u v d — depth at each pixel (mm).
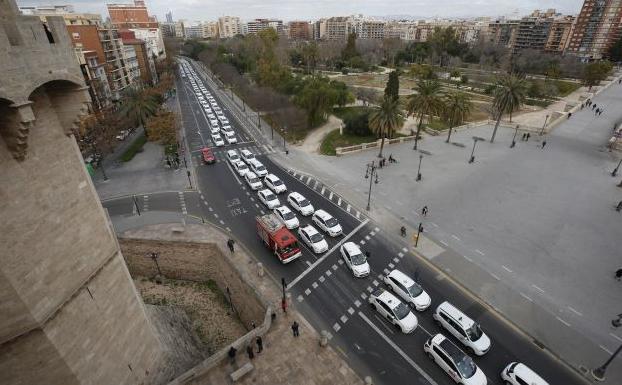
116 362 17328
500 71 122812
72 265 14688
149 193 43000
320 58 134500
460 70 131500
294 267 29672
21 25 11227
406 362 21703
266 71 86750
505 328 23750
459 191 43406
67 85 13727
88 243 15516
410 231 34844
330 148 58531
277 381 19828
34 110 12742
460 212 38438
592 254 31297
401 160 53562
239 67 118750
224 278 30281
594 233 34500
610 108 86812
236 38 192625
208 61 139375
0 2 10656
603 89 108875
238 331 27359
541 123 73875
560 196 42219
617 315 24703
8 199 12039
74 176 14773
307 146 60531
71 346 14734
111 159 53969
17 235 12414
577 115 80250
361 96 86812
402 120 53062
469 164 52062
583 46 157500
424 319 24688
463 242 33031
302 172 49688
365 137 63188
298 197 39000
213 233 33500
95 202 16031
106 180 46719
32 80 11672
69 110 14188
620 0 144250
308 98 64312
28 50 11500
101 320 16328
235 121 75500
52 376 14320
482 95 97812
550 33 163750
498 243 32875
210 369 20422
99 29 73875
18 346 13148
